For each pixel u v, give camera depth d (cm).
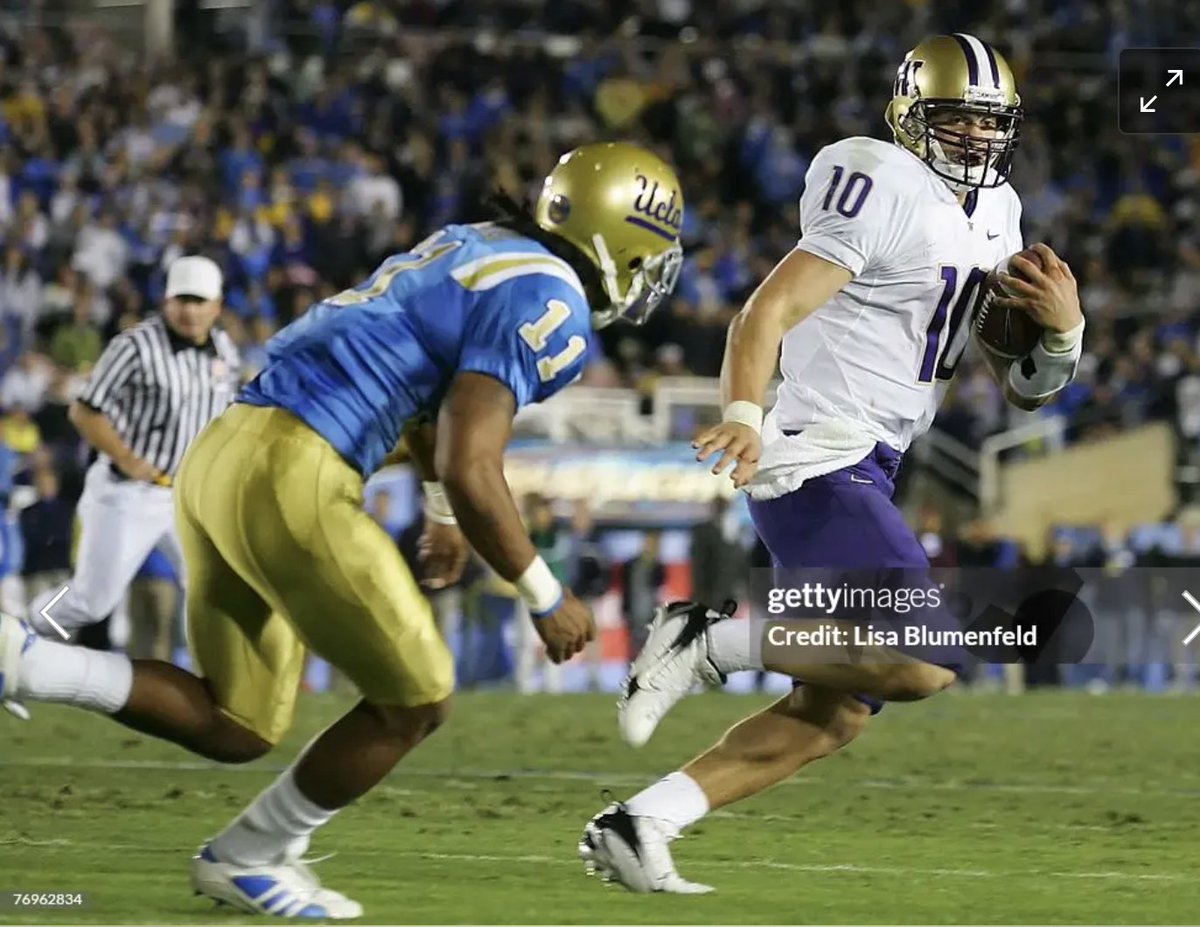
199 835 1925
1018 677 4744
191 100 6531
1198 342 6588
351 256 6131
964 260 1719
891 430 1734
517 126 6906
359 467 1422
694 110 7144
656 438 5144
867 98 7388
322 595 1389
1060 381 1816
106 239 5875
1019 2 7794
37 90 6406
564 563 4709
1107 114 7406
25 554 4406
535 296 1405
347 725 1427
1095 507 5409
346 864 1756
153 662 1479
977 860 1877
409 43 7225
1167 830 2150
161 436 3059
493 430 1371
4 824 1978
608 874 1617
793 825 2145
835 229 1653
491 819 2138
